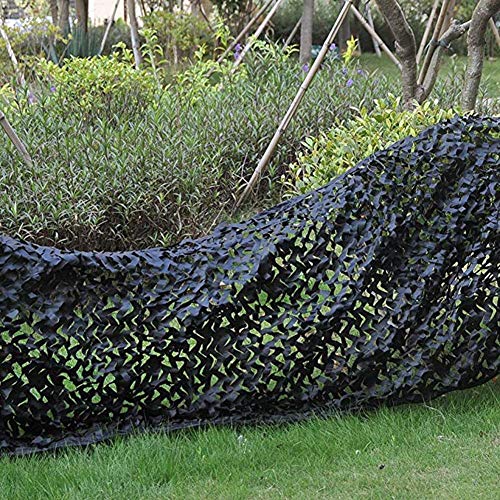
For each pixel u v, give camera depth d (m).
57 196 5.88
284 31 17.00
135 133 6.68
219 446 3.63
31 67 9.87
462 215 3.84
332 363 3.84
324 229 3.84
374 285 3.82
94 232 6.04
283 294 3.79
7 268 3.50
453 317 3.81
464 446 3.59
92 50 11.63
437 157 3.90
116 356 3.63
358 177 3.91
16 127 6.71
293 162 7.32
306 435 3.71
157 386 3.69
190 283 3.72
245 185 6.93
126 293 3.66
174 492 3.34
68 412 3.63
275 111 7.43
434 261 3.82
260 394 3.80
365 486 3.35
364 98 7.93
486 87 8.91
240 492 3.31
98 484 3.37
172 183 6.30
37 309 3.55
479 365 3.85
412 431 3.71
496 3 5.95
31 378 3.56
